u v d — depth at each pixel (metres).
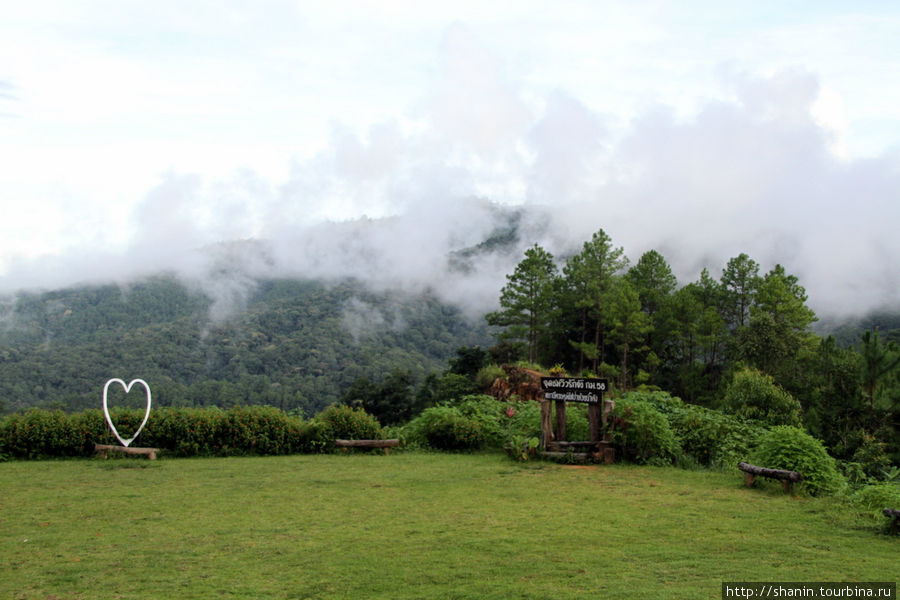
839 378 21.00
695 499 8.16
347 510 7.62
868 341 20.55
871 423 19.89
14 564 5.59
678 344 50.06
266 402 110.19
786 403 19.89
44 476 9.66
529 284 47.56
